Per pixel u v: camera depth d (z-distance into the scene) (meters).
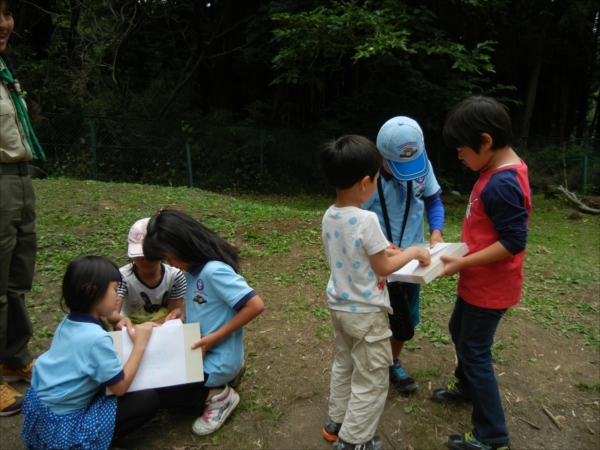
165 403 2.30
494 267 2.09
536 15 16.19
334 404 2.31
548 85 20.08
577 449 2.38
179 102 15.34
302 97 15.88
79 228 5.70
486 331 2.15
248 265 4.79
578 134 21.61
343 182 1.97
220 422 2.37
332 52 11.12
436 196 2.62
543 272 5.18
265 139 12.82
